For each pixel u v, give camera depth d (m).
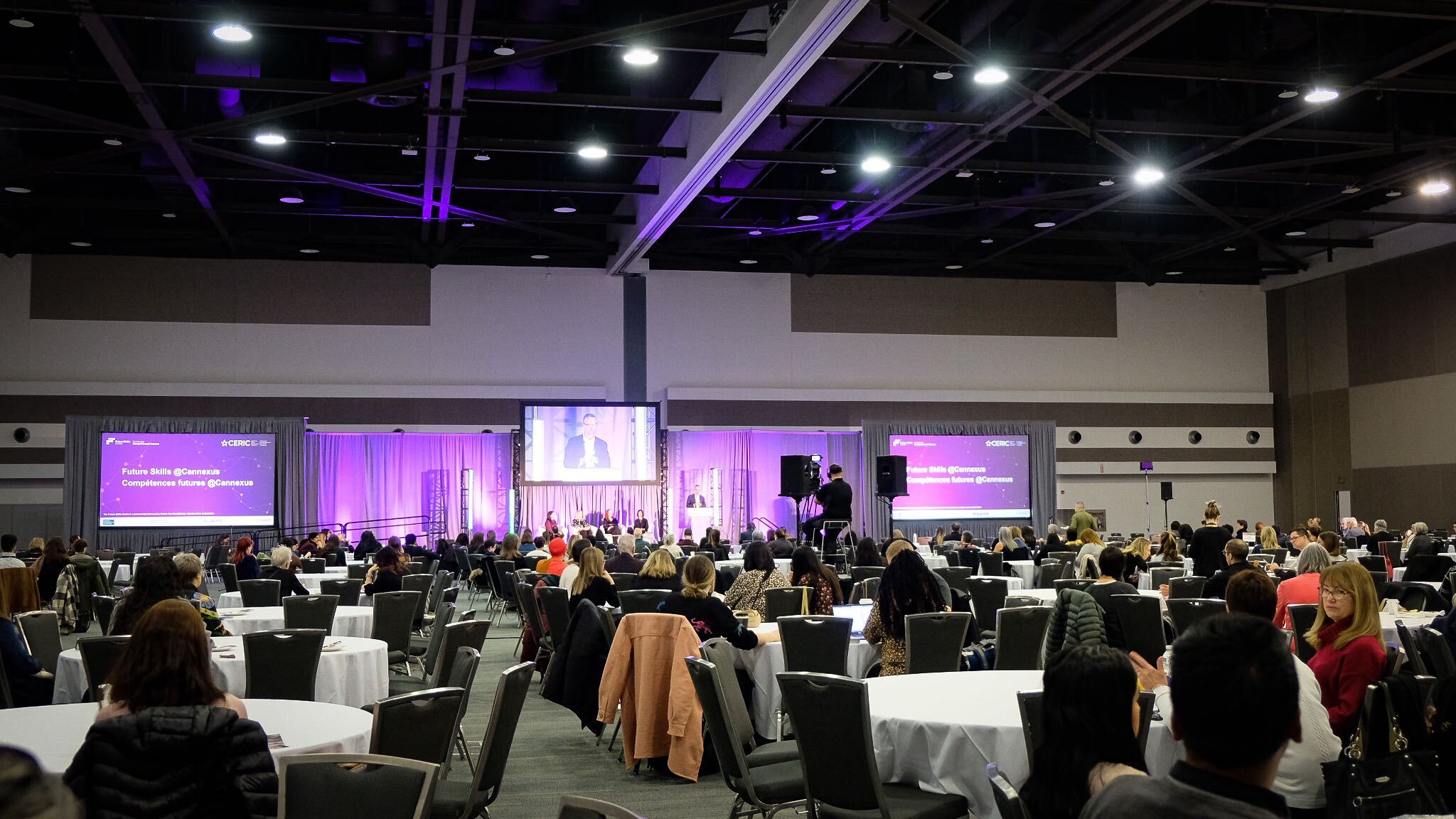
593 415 21.55
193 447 20.12
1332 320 23.05
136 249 20.42
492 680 10.77
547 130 15.71
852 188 18.11
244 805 3.06
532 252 21.66
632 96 14.16
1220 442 23.94
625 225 19.67
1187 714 1.91
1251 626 1.94
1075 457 23.36
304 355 21.11
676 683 6.52
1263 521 24.02
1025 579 14.19
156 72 11.88
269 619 8.52
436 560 18.33
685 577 6.88
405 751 4.08
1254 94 14.23
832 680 4.04
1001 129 13.97
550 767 7.09
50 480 20.11
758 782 4.64
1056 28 11.73
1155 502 23.69
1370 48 12.98
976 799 4.15
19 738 4.24
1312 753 3.89
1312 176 16.44
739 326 22.53
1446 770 3.72
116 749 3.00
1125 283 24.05
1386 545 15.57
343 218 19.97
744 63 12.05
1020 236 19.83
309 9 10.48
